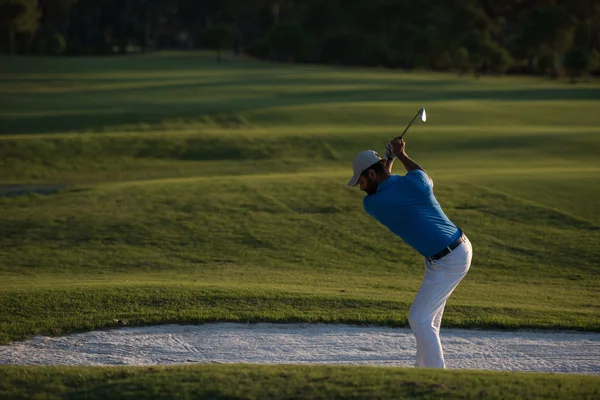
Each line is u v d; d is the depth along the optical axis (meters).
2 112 63.25
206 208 29.53
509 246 24.53
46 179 41.31
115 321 14.31
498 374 9.72
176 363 12.38
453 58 136.88
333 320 14.75
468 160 41.19
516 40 129.75
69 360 12.41
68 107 66.94
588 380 9.60
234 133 50.59
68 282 19.53
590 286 20.44
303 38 164.75
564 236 25.47
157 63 150.62
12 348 12.90
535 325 14.66
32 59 149.50
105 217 28.55
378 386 9.04
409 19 161.62
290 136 48.91
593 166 38.94
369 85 90.81
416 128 52.34
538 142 45.75
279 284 19.58
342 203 30.16
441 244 10.45
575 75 118.69
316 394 8.84
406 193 10.55
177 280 20.23
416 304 10.65
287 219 28.12
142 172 43.22
